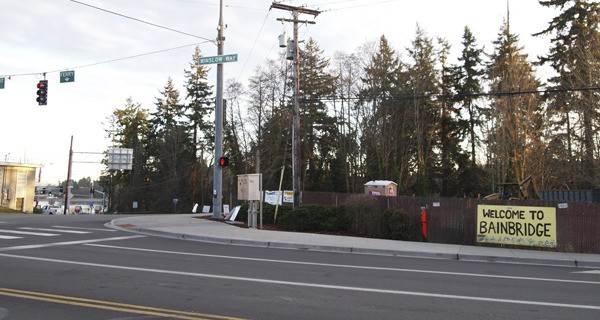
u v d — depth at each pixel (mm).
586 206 15328
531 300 7762
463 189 49094
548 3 38000
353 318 6344
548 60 38750
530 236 15922
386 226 18094
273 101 52688
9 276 8633
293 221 19781
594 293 8492
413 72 46406
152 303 6875
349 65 48156
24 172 63031
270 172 52438
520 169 36062
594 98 27562
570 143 35938
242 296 7480
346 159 50188
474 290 8539
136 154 70625
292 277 9305
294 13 23516
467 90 49844
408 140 47875
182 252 12641
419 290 8383
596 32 30500
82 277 8703
